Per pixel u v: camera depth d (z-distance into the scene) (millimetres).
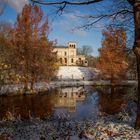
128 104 19203
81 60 111500
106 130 8766
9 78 32062
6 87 31656
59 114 17453
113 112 17844
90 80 59531
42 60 32281
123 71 43562
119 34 20188
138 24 8312
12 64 31156
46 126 10836
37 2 8211
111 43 32562
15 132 9828
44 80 34500
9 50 30969
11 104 23125
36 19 31297
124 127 9047
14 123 13016
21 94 30750
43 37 32031
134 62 23609
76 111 19109
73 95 31781
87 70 79938
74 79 63531
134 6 8383
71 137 8461
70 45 110062
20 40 30875
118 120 11633
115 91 35688
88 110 19516
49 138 8484
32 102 24734
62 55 109312
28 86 35625
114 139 7562
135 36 8445
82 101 25703
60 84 47875
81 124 10789
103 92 34781
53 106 22172
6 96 28844
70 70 78438
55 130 9805
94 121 11461
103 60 43875
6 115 16828
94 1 8172
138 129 8531
